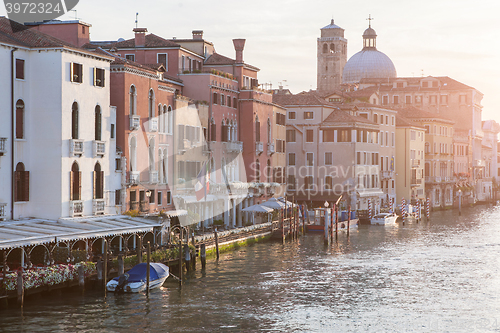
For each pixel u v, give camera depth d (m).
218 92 68.50
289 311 39.28
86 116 47.62
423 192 120.62
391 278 49.78
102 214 49.06
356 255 61.41
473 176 152.00
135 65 53.25
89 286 41.31
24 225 42.03
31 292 37.97
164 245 49.00
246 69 77.00
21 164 44.69
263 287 45.50
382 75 162.88
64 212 45.41
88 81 47.78
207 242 57.06
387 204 109.25
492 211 124.69
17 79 44.12
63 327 34.38
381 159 106.75
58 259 40.75
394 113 111.44
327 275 50.50
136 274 42.62
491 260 59.00
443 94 143.75
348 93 113.50
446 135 132.00
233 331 35.06
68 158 45.69
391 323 37.09
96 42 68.94
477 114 152.25
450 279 49.66
